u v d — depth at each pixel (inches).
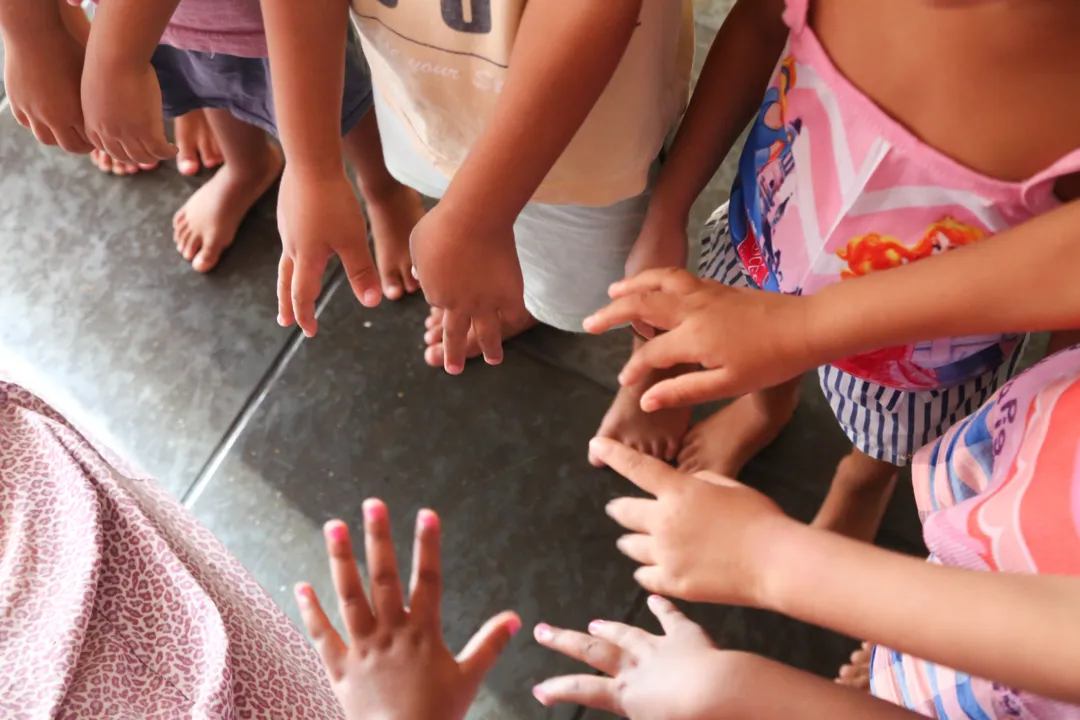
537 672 43.2
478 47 30.4
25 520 34.3
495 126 29.3
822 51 29.7
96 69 34.6
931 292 27.1
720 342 28.7
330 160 32.4
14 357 50.1
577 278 40.7
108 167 53.2
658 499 29.0
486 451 47.1
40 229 52.5
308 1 29.8
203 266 50.8
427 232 31.2
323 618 35.3
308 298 33.8
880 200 29.9
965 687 29.4
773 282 33.9
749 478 46.0
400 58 31.8
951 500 31.1
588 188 34.4
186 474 47.5
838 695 30.3
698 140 34.0
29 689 31.6
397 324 49.5
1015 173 28.3
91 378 49.5
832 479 45.6
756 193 33.3
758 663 31.7
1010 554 27.4
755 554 27.0
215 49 37.6
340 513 46.5
